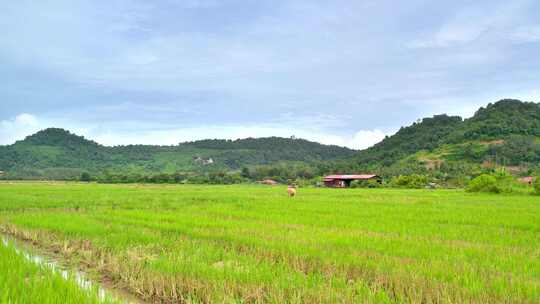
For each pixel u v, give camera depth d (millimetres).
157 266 9875
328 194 45656
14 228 16156
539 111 148000
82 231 15023
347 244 12656
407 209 25047
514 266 10055
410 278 8820
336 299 7758
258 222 18062
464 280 8766
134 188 55281
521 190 47906
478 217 20797
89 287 8273
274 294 7992
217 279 8883
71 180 105438
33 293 7207
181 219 18812
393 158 136375
